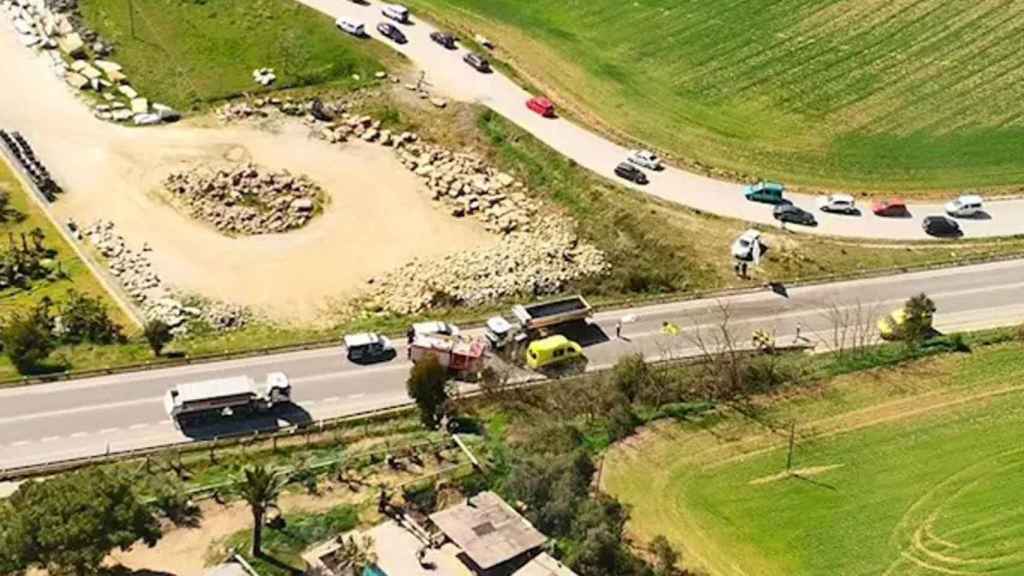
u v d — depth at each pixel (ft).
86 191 563.48
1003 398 452.76
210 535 385.29
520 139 603.26
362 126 616.39
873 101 654.53
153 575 369.50
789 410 445.78
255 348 469.57
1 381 442.50
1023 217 573.74
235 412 433.48
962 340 481.87
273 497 383.24
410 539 383.24
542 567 365.81
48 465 406.82
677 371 461.78
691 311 502.79
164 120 618.03
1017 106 650.02
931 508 405.80
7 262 511.81
